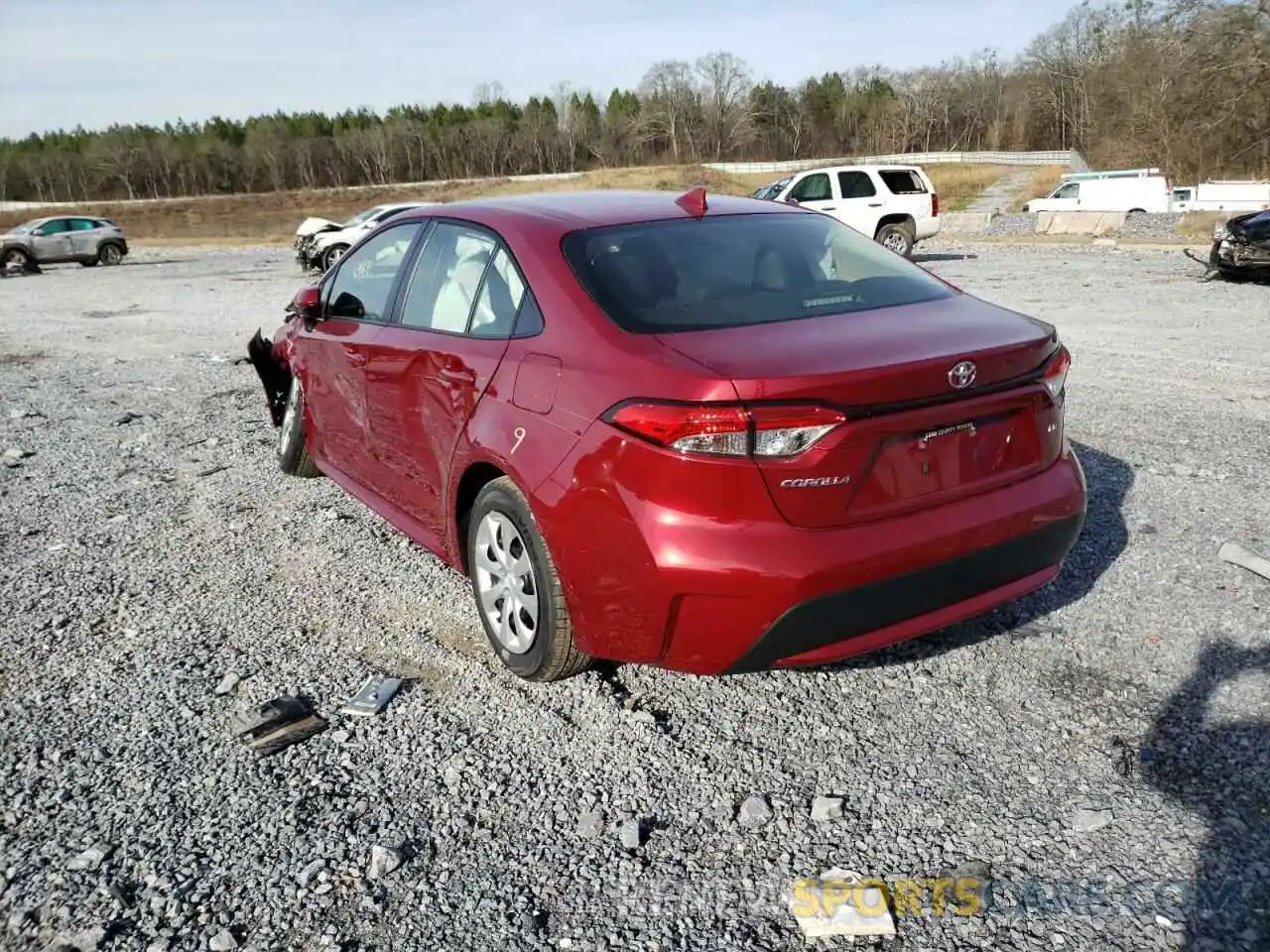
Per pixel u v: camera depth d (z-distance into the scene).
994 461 3.11
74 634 4.04
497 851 2.71
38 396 8.97
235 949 2.39
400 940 2.41
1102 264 17.66
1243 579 4.07
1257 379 7.58
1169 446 5.86
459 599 4.27
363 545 4.91
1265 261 13.33
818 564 2.76
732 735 3.20
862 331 3.10
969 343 3.03
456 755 3.14
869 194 19.88
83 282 24.25
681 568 2.77
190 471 6.29
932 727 3.20
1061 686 3.39
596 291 3.30
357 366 4.47
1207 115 47.59
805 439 2.72
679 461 2.75
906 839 2.70
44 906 2.54
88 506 5.66
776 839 2.72
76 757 3.18
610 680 3.55
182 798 2.96
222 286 20.66
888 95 127.00
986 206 47.56
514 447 3.24
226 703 3.48
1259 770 2.88
